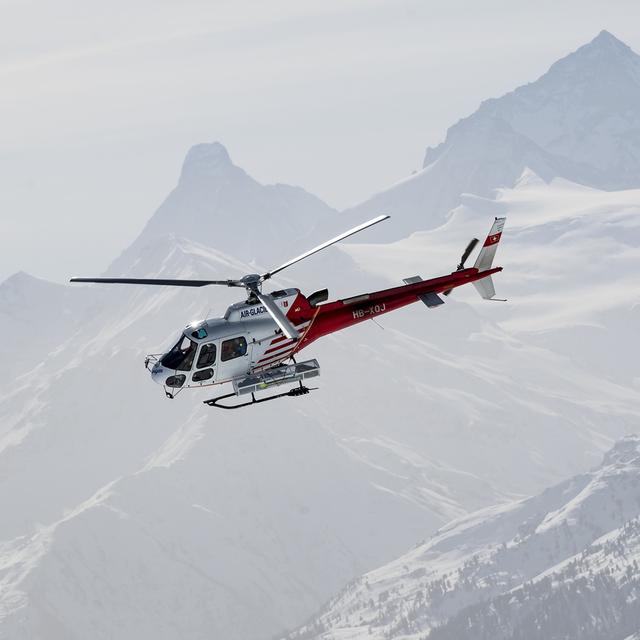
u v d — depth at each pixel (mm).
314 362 150125
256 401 145625
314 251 143750
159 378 146750
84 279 142375
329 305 161750
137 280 144875
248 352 149500
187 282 146625
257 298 151375
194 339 146750
